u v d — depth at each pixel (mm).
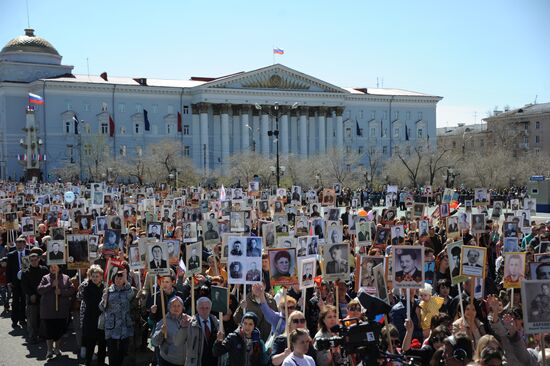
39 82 124938
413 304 14031
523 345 11820
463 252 13602
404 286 13211
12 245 26797
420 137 142125
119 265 15570
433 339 10984
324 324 11852
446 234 25172
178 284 16531
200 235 27391
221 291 13102
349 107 147125
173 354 12906
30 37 137000
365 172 113250
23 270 19656
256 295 13461
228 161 123875
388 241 24812
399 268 13250
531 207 32562
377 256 15625
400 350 12391
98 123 129250
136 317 15984
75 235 18109
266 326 14133
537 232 25031
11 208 34125
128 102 131875
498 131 142250
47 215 30531
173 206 38969
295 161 117000
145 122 131625
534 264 13906
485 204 35094
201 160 135500
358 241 22719
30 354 18156
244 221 26234
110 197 41781
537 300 11328
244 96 135875
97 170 115375
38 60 135000
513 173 105812
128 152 131000
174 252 17125
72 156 126500
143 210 34688
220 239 24578
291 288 15898
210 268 18266
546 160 112375
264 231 21859
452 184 96250
